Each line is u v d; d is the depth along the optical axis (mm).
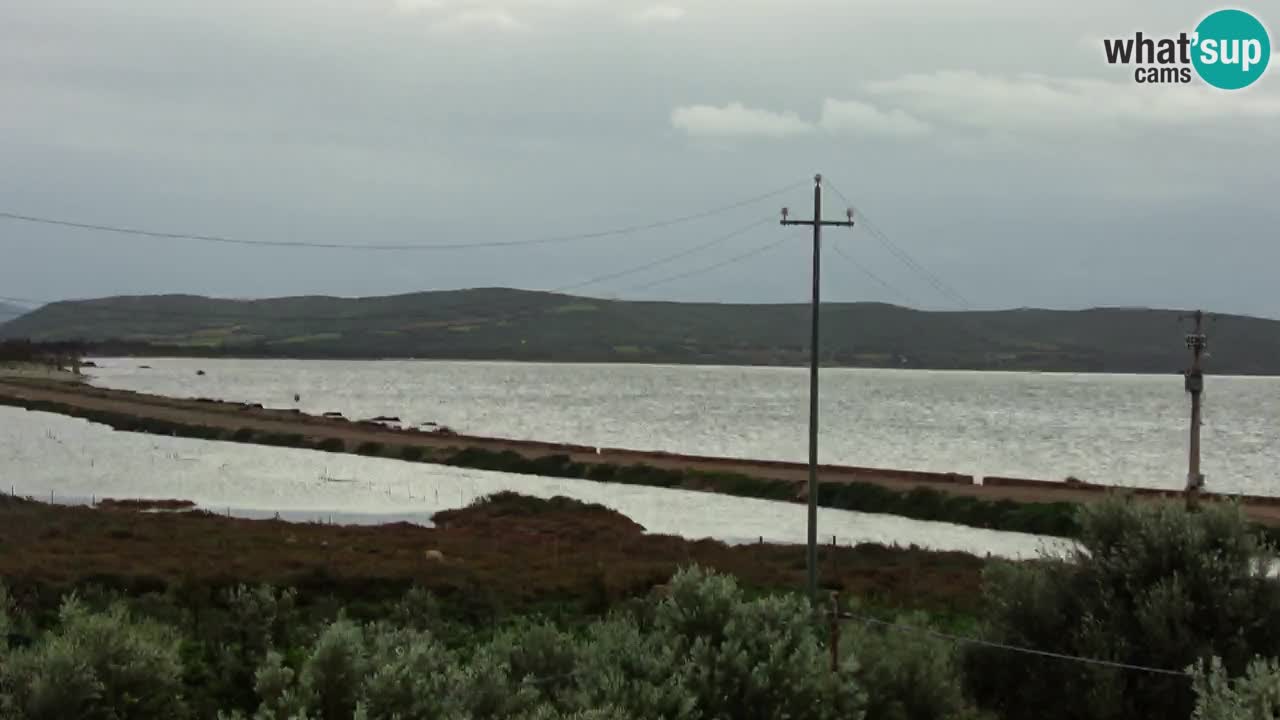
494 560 46625
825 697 17297
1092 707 19438
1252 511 61750
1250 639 19734
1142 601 20281
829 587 41375
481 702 17234
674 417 183625
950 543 59250
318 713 15492
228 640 26812
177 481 85125
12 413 150250
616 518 66375
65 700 14836
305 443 114625
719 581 18812
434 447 108062
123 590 36031
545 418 176750
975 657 21516
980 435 153375
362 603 36875
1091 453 127938
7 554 42094
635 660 17375
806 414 195125
